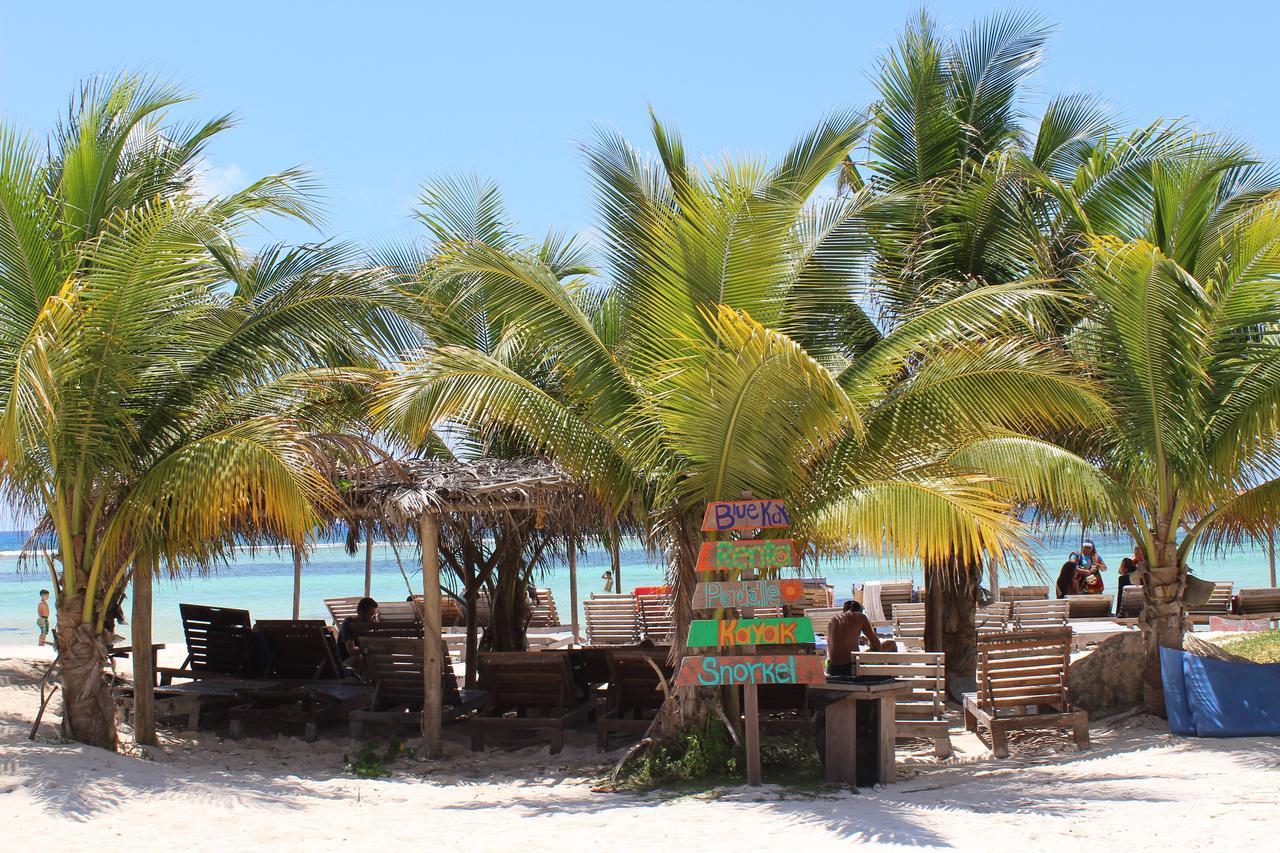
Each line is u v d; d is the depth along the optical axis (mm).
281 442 8797
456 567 12938
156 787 7840
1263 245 9633
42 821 6836
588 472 8984
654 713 11125
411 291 10578
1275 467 10211
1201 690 9633
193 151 11031
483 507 10148
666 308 9023
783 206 8867
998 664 9648
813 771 8797
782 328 9453
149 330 9195
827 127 9445
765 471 8672
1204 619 19688
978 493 8859
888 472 9047
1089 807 7047
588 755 10125
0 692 11906
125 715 11844
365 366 9969
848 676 9023
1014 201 12258
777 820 7098
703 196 8883
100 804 7281
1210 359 10172
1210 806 6852
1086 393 8641
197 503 8648
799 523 9180
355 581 52688
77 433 8898
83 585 9188
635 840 6680
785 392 8109
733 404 8258
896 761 9484
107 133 10258
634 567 50938
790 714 10203
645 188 9602
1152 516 10711
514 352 11352
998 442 10398
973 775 8594
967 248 12375
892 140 13273
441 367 8602
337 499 9555
